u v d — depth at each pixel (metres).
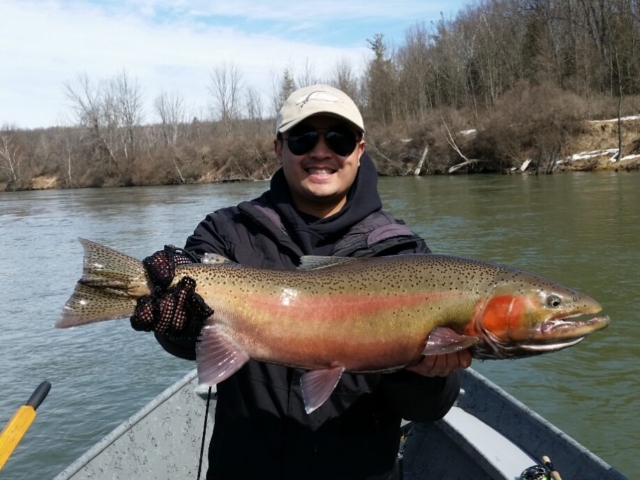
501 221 7.39
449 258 1.04
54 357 3.63
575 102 15.85
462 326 1.00
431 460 1.65
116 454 1.57
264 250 1.08
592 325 0.98
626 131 15.07
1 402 3.05
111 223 10.09
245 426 0.97
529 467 1.34
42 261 6.76
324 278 1.03
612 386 2.82
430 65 25.67
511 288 1.00
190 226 9.10
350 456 0.95
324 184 1.05
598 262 5.01
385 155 18.56
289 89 29.41
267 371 1.00
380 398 0.99
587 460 1.33
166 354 3.63
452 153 17.30
